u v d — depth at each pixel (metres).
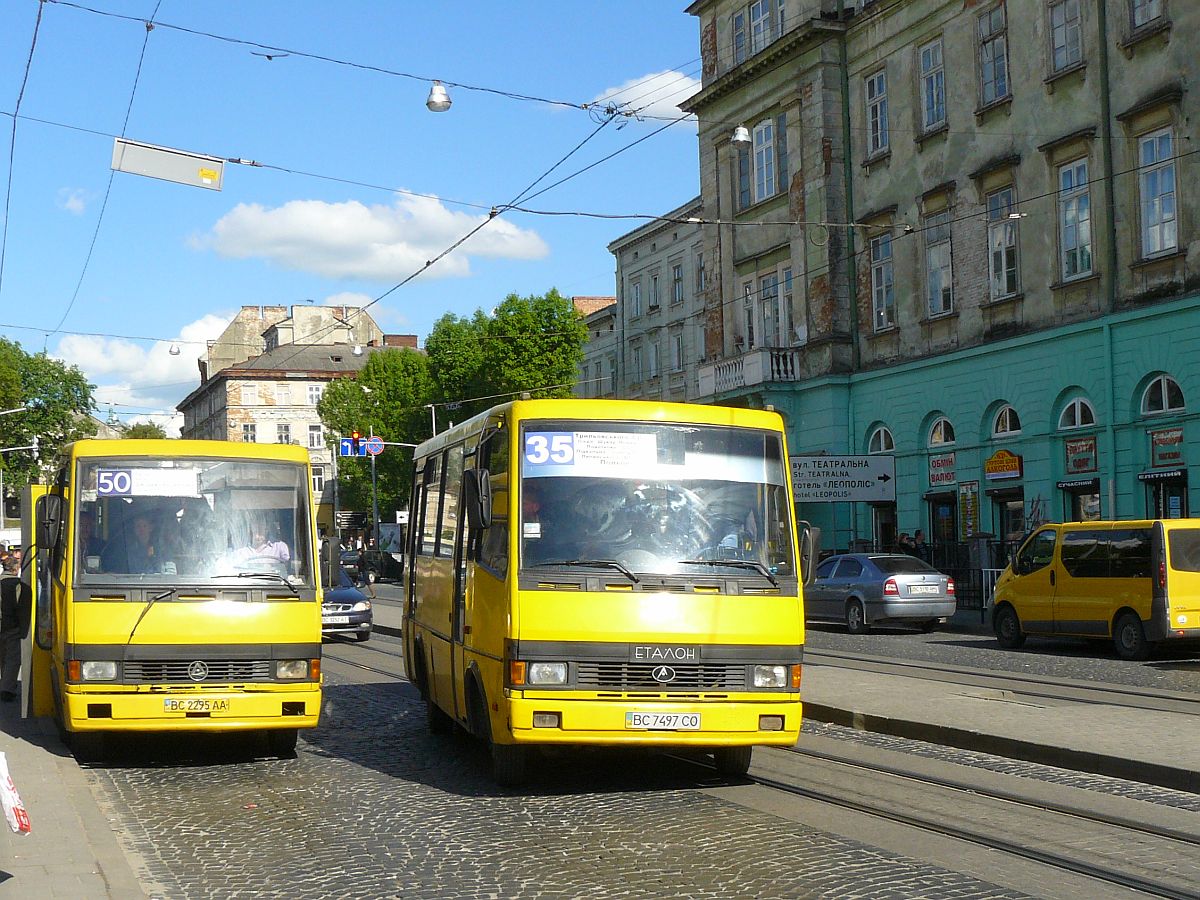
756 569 9.88
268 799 10.03
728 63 43.44
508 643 9.42
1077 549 21.75
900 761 11.16
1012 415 32.19
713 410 10.41
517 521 9.72
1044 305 30.75
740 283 43.00
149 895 6.97
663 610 9.50
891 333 36.47
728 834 8.34
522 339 63.50
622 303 61.38
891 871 7.30
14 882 6.94
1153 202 27.83
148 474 11.64
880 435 37.19
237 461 11.89
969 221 33.31
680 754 11.67
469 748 12.62
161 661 11.10
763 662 9.64
